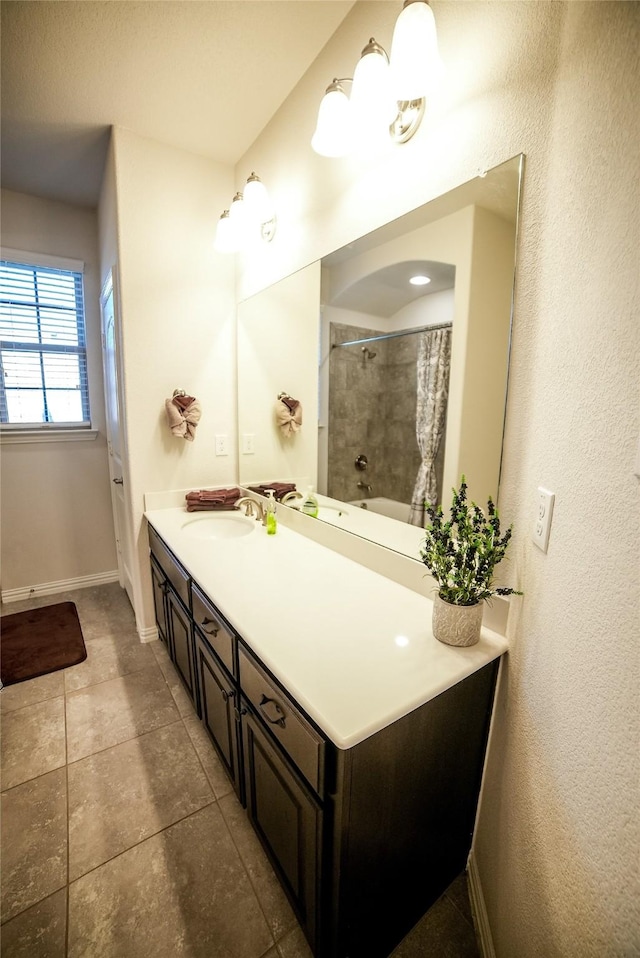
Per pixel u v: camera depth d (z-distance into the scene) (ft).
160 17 4.25
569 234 2.35
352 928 2.90
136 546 7.29
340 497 5.20
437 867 3.54
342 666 2.98
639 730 1.66
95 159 6.96
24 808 4.46
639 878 1.62
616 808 1.79
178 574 5.41
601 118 2.04
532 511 2.79
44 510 9.25
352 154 4.44
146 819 4.37
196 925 3.49
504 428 3.12
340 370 4.99
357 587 4.26
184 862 3.97
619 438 1.85
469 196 3.21
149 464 7.16
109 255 7.20
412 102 3.59
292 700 2.93
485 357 3.22
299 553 5.26
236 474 8.05
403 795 2.95
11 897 3.66
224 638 3.99
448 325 3.56
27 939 3.38
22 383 8.63
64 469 9.34
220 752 4.73
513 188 2.88
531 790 2.67
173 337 7.02
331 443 5.30
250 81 5.19
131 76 5.06
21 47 4.58
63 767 4.98
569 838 2.17
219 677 4.30
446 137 3.36
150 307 6.74
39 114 5.76
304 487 5.97
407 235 3.85
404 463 4.20
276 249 6.07
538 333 2.74
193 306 7.12
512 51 2.80
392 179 3.96
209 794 4.66
